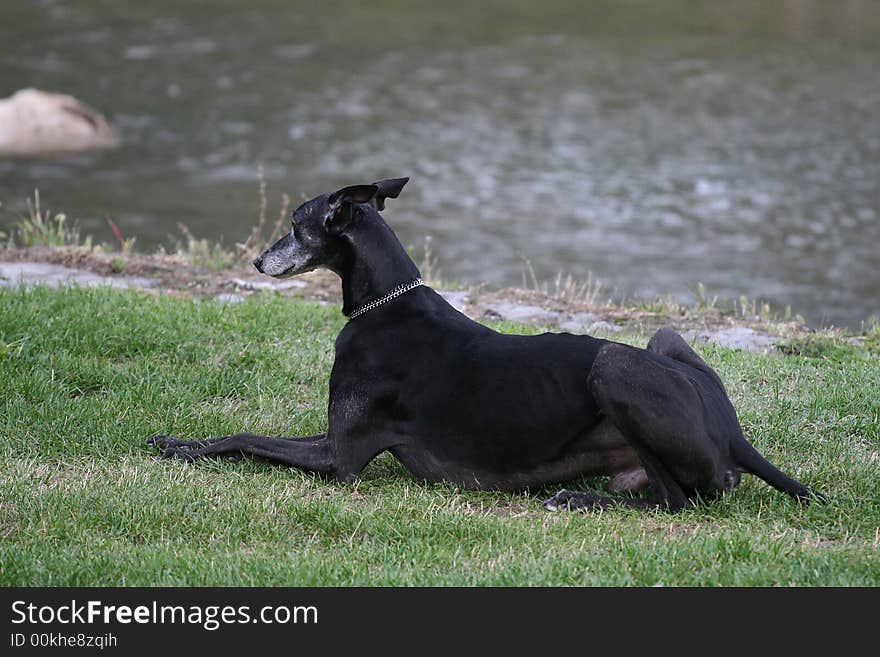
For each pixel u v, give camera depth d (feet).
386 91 126.93
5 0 161.68
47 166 100.27
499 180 99.81
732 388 39.40
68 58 134.10
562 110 120.78
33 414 35.63
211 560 26.96
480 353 31.14
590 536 28.53
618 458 30.63
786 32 156.04
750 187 98.53
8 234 78.84
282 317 45.75
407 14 164.76
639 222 90.22
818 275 78.33
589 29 157.69
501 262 80.23
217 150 106.01
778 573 26.48
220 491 30.96
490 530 28.73
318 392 39.14
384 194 33.60
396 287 32.04
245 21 157.38
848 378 40.40
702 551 27.32
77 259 55.77
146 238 81.82
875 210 92.99
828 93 127.03
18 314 42.65
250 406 37.96
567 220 90.53
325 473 32.22
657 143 110.52
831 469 32.78
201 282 53.78
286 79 130.52
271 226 85.51
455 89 128.16
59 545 27.86
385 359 31.55
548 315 50.75
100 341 41.50
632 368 28.86
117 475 31.86
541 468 30.78
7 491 30.50
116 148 106.11
